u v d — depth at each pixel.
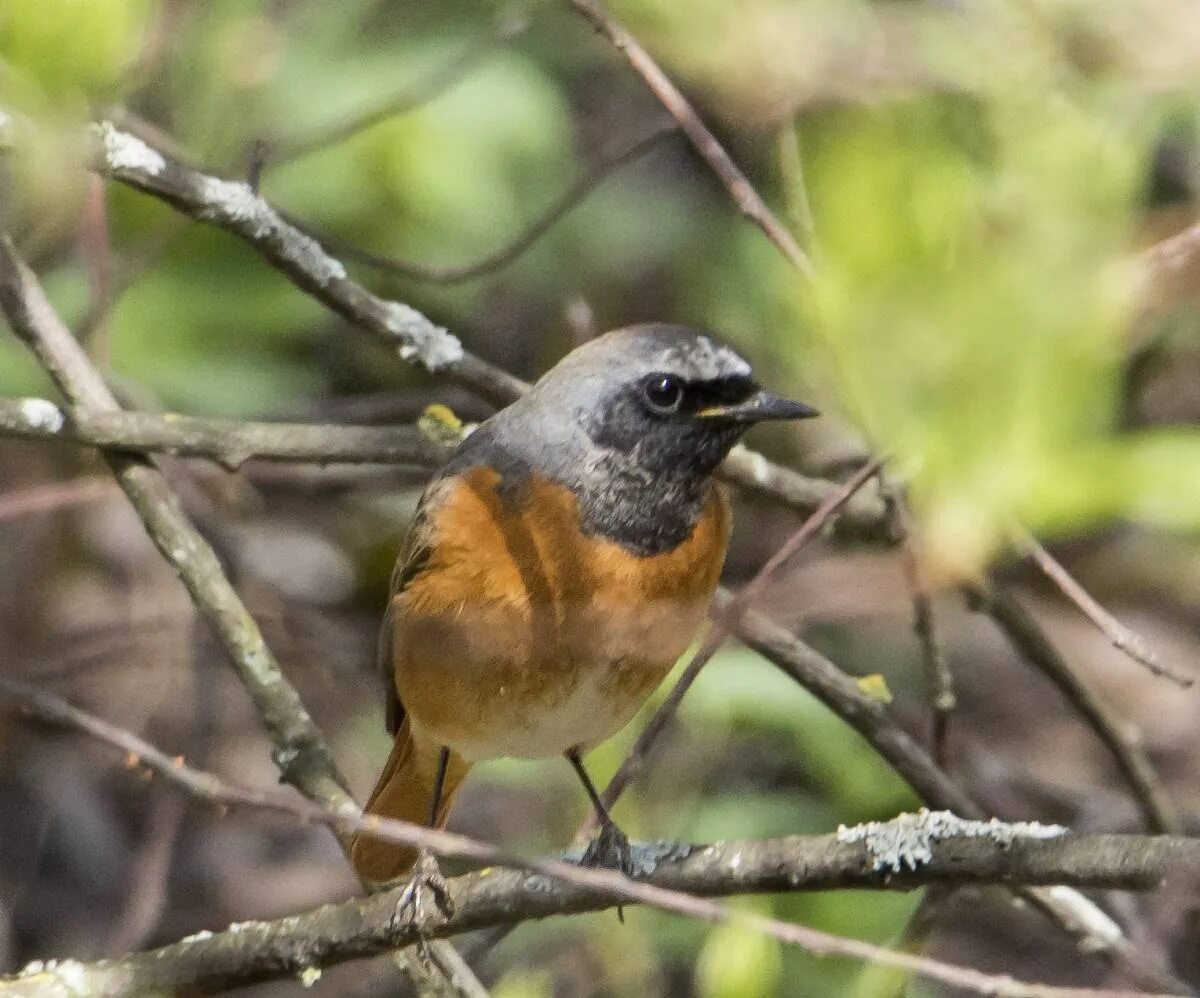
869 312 3.06
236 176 11.09
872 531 9.27
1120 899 10.08
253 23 9.37
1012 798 11.80
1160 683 12.80
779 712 9.89
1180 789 12.41
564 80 13.35
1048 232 3.01
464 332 13.99
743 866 6.66
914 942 8.46
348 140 11.48
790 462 11.10
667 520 7.60
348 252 9.65
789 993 8.96
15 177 5.16
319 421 12.16
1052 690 13.21
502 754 8.03
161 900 11.20
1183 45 3.72
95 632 12.54
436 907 7.01
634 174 13.48
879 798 10.09
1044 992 5.26
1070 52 3.77
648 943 9.59
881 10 4.07
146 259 10.59
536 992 8.10
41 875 12.33
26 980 6.93
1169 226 3.59
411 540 7.91
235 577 12.22
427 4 12.02
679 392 7.48
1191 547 10.59
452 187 11.59
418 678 7.86
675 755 10.45
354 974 11.80
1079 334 3.00
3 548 12.48
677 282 13.20
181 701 12.84
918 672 12.27
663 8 4.19
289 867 12.98
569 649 7.50
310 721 8.43
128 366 11.48
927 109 3.67
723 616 6.01
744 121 4.98
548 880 6.96
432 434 9.22
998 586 9.25
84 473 12.13
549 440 7.60
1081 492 3.29
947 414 3.07
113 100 6.34
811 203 3.47
